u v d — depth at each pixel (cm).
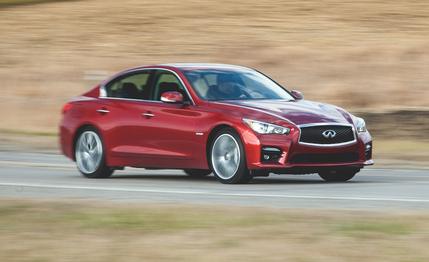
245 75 2598
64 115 2783
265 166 2291
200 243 1376
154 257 1301
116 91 2673
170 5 7269
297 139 2295
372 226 1475
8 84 5831
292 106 2414
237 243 1370
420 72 5353
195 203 1841
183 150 2461
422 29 6109
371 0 6994
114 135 2622
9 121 5109
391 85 5209
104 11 7262
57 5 7625
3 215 1652
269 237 1405
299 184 2386
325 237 1395
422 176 2686
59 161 3403
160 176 2764
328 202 1884
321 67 5569
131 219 1584
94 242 1409
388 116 4125
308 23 6444
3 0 7919
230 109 2377
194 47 6156
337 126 2356
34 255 1338
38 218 1616
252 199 1955
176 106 2491
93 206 1756
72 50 6353
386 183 2409
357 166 2400
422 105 4922
